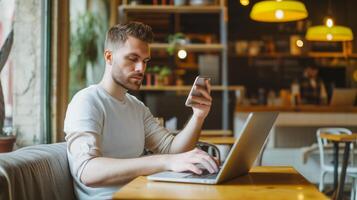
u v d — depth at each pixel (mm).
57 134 3744
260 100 9656
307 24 10148
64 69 3832
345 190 6492
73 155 1894
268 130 1891
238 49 10039
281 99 9367
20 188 1814
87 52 5379
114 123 2184
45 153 2189
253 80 10367
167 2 7328
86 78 5363
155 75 7113
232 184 1592
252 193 1430
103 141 2145
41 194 1961
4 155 1997
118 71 2145
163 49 7445
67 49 3889
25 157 2010
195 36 9102
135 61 2137
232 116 7410
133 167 1741
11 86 3365
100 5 6031
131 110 2301
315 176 6992
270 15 6227
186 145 2312
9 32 3357
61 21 3812
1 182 1733
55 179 2121
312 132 7395
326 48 10039
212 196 1365
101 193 2082
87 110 2049
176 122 6168
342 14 10273
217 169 1699
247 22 10281
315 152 6844
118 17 7105
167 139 2402
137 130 2299
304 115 7746
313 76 9969
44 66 3689
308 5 10266
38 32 3660
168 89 7098
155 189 1453
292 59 10344
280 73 10359
